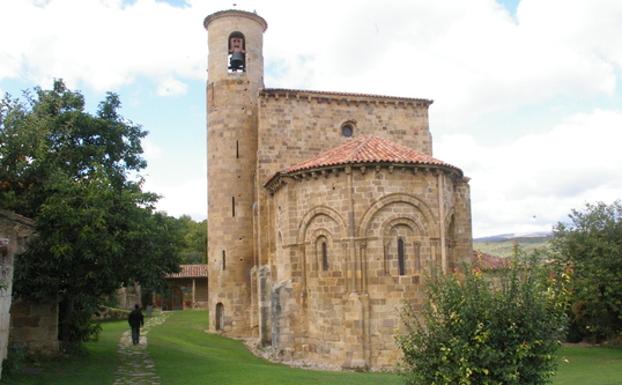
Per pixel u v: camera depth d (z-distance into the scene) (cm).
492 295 1170
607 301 2897
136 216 2036
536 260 1270
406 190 2423
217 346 3055
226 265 3553
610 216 3114
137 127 2805
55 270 1889
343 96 3391
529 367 1128
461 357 1116
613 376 2073
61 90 2562
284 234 2716
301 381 1727
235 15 3759
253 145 3656
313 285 2519
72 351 2197
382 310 2338
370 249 2373
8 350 1681
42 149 1820
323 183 2491
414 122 3506
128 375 1845
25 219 1557
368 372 2208
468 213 2859
